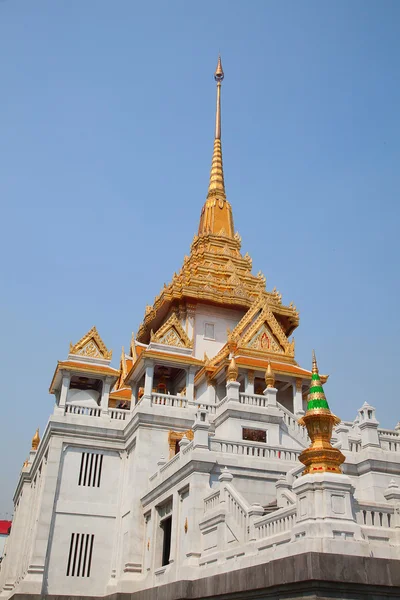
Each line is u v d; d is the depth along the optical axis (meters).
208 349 61.44
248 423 40.97
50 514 42.72
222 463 31.81
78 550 42.59
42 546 41.62
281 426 41.81
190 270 67.69
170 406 45.19
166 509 36.91
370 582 18.67
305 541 19.62
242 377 53.69
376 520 21.69
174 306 63.34
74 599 41.00
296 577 19.05
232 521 26.12
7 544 65.94
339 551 19.03
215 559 26.42
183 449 34.12
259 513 24.48
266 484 32.44
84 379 51.62
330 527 19.53
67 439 45.38
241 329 57.47
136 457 42.38
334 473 20.80
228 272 67.75
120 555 41.53
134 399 51.19
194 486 30.61
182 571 28.45
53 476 43.88
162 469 38.00
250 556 22.98
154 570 35.62
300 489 20.83
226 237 73.38
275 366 52.59
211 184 79.94
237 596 22.86
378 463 33.78
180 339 49.22
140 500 40.84
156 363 47.34
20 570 49.69
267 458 33.34
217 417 42.62
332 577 18.38
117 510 44.50
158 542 36.81
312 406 22.06
